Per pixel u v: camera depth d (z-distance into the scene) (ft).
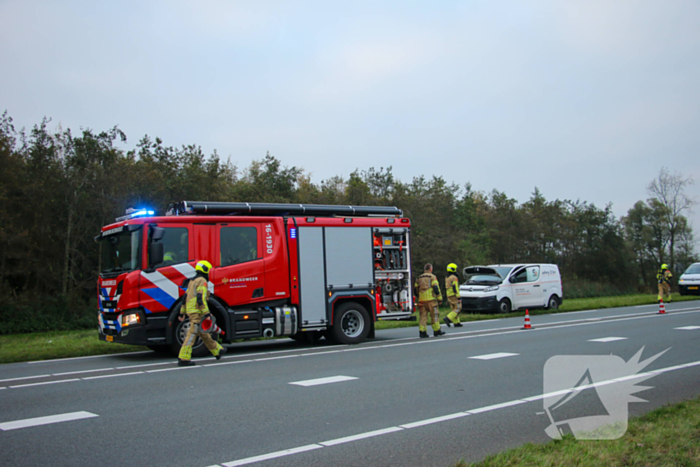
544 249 192.44
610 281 195.00
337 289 44.55
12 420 21.48
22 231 83.05
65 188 90.68
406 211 125.49
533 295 81.41
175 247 39.04
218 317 39.99
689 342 42.06
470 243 131.34
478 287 78.18
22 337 70.49
